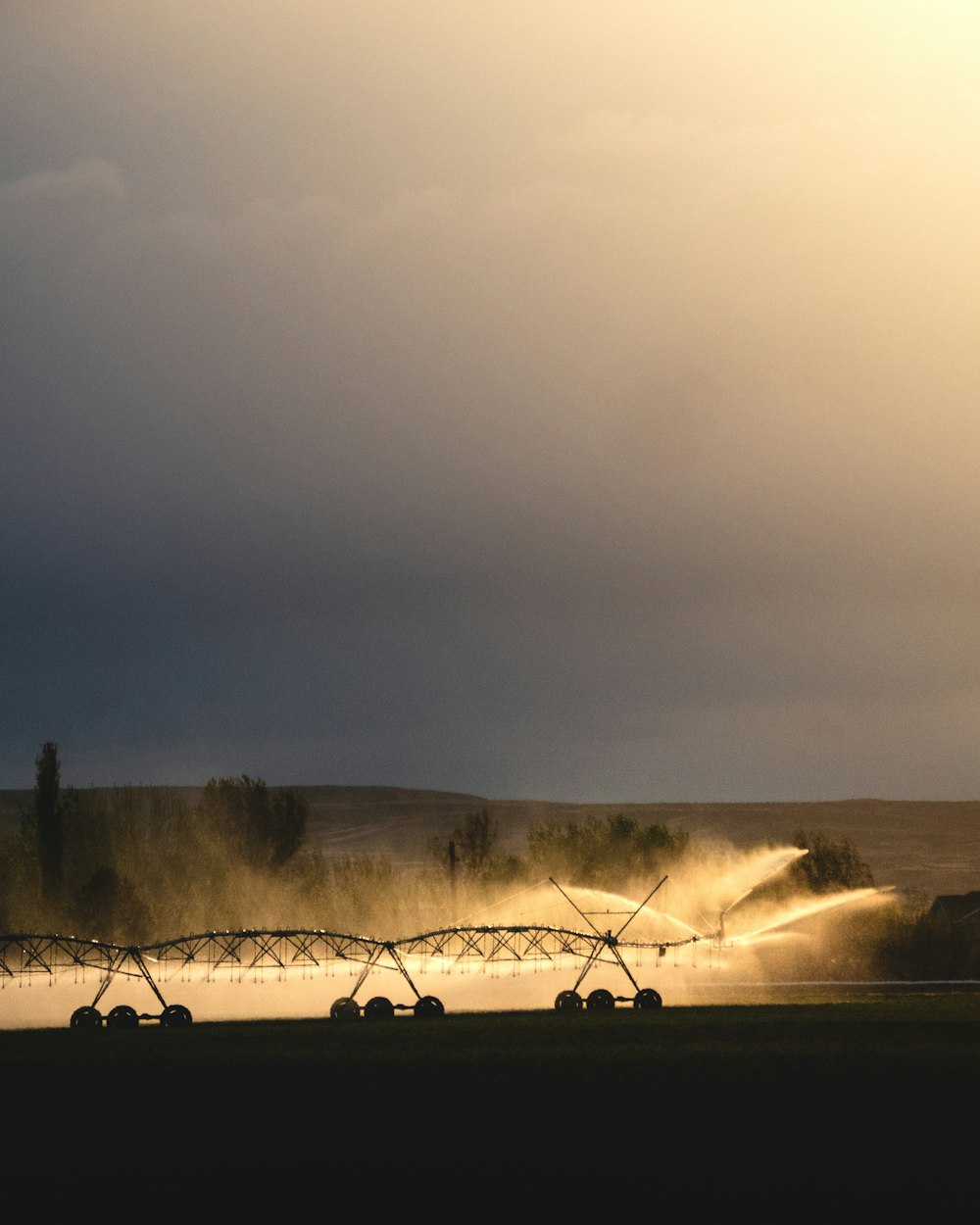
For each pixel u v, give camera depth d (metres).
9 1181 91.25
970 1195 85.31
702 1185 88.19
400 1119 113.06
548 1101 122.12
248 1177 91.44
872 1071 139.25
